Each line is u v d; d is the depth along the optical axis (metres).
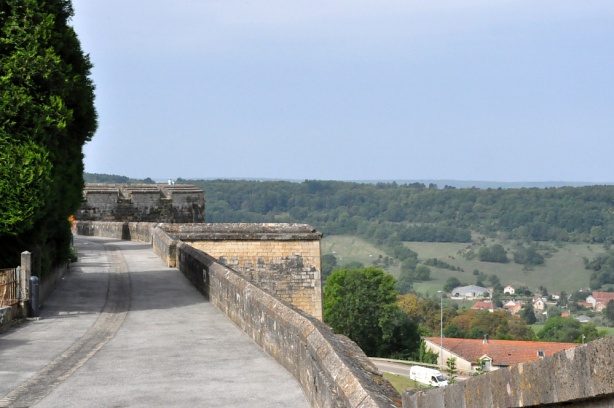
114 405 11.16
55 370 13.75
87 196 57.19
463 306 123.38
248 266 39.31
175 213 57.69
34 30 21.59
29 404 11.25
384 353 78.25
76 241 50.53
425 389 6.84
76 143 25.84
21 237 21.97
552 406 4.74
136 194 57.31
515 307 120.12
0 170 20.58
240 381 12.51
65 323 19.59
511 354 72.50
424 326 97.56
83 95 24.81
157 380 12.79
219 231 39.25
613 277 136.62
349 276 79.38
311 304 39.50
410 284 136.00
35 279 20.47
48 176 21.05
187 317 20.28
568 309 119.25
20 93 21.05
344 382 8.25
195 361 14.34
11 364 14.34
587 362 4.28
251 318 16.77
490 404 5.31
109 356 15.04
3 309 18.42
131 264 34.88
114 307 22.39
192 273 27.53
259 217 149.62
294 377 12.59
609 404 4.26
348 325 78.19
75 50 24.58
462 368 70.94
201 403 11.16
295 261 39.53
